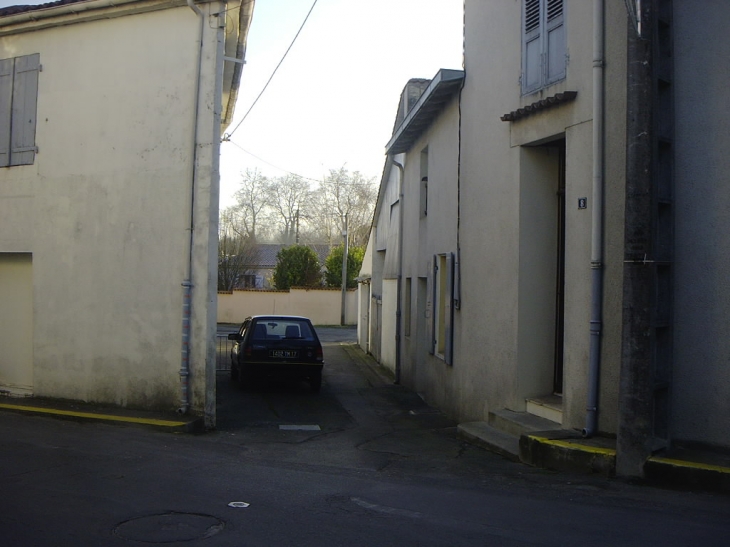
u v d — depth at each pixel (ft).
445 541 16.15
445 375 40.91
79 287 35.06
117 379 34.01
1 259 38.17
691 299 22.79
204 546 15.64
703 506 19.13
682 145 22.99
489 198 33.19
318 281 154.30
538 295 30.40
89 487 20.35
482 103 34.24
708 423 22.44
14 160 36.81
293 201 235.40
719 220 22.36
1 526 16.66
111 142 34.42
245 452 27.43
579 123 26.27
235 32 36.63
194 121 32.50
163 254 33.19
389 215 67.82
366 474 23.63
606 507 19.08
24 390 36.81
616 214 24.47
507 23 31.76
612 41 24.76
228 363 66.85
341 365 72.13
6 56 37.04
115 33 34.53
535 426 27.35
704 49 22.72
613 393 24.48
